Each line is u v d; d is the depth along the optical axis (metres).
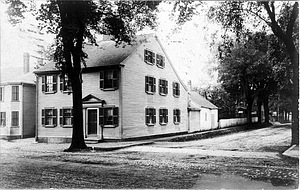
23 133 30.78
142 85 25.88
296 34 20.09
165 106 29.23
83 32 19.09
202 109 36.72
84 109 24.64
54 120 26.39
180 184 9.70
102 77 24.03
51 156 16.53
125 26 20.81
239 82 36.78
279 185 9.48
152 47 27.69
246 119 45.28
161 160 14.34
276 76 24.50
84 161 14.49
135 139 24.52
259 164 12.85
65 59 19.27
